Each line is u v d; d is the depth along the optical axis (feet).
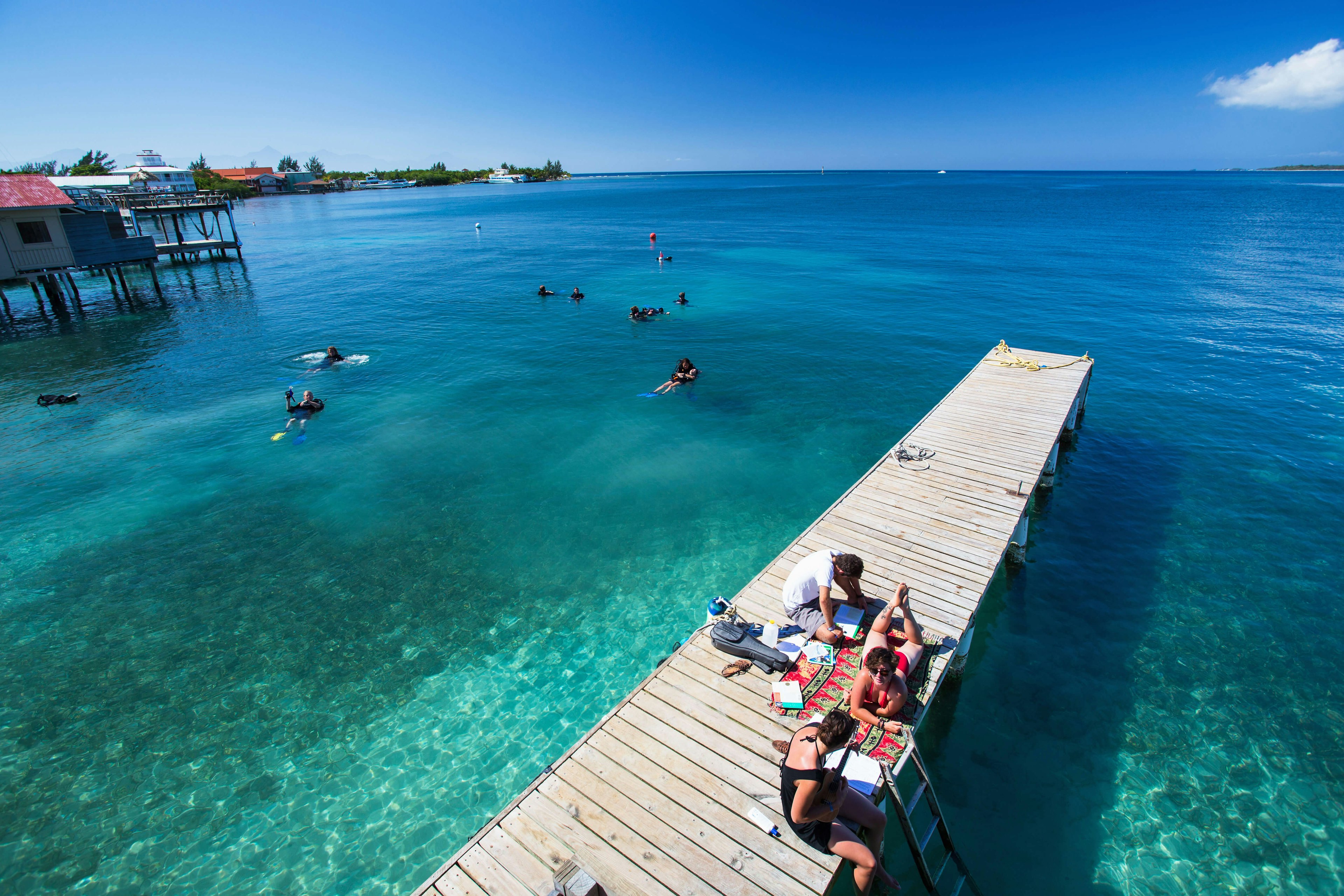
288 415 73.10
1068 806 29.22
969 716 34.17
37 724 33.94
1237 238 207.00
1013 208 349.00
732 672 28.76
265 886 26.35
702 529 51.01
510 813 23.00
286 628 40.81
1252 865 26.43
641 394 78.69
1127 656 38.06
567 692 35.88
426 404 76.28
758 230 254.47
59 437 67.82
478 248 213.05
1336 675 36.11
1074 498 55.31
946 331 104.63
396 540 49.73
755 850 21.54
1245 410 72.38
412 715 34.45
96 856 27.43
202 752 32.35
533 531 50.80
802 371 86.43
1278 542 48.42
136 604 43.01
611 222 298.76
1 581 45.27
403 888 26.25
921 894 25.58
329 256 199.82
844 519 41.32
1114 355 91.81
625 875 20.86
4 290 155.63
